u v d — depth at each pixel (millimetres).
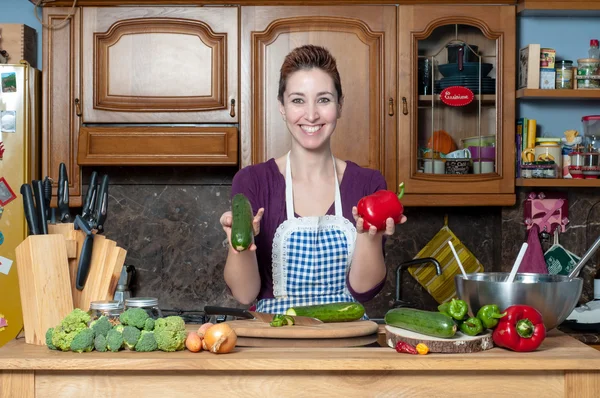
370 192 1958
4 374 1414
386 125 3027
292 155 1962
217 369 1388
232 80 3027
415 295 3416
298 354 1441
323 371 1413
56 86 3031
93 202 1802
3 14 3299
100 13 3018
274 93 3037
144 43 3029
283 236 1911
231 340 1449
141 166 3379
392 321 1585
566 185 3020
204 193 3396
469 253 3363
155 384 1414
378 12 3021
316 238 1906
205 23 3020
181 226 3400
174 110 3029
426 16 3018
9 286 3002
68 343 1468
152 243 3396
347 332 1566
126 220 3389
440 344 1464
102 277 1724
